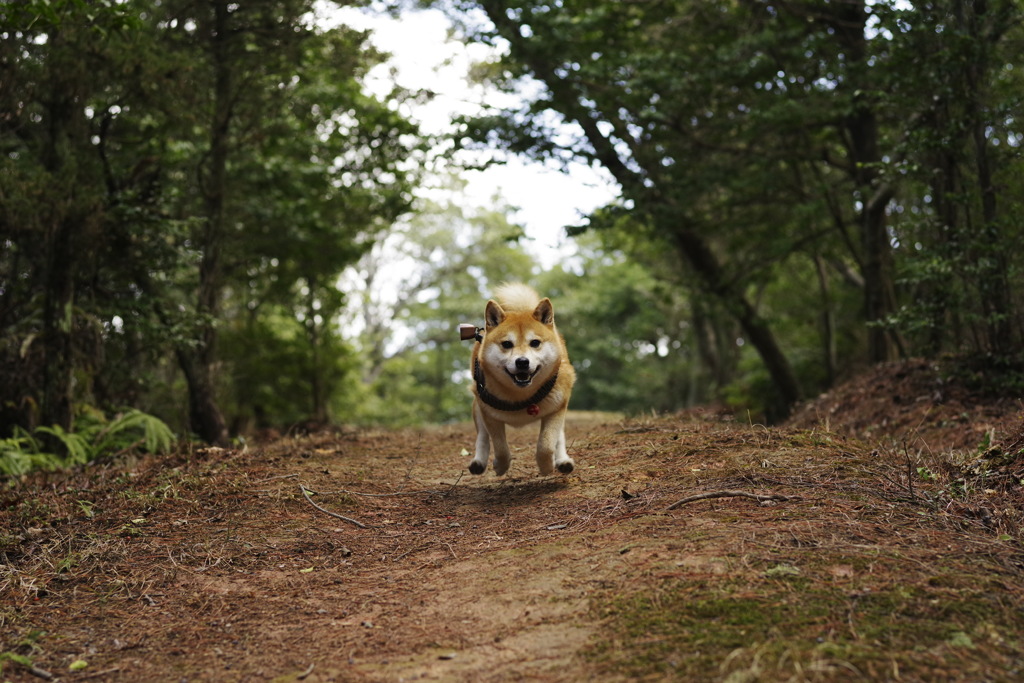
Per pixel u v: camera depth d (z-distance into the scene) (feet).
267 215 44.37
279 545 15.06
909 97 30.86
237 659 10.82
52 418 29.22
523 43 41.57
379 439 27.25
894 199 42.63
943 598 9.76
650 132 45.47
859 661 8.43
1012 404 24.66
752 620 9.53
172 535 15.65
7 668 10.79
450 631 10.78
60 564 14.34
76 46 28.84
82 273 31.89
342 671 10.03
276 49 37.24
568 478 18.07
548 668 9.30
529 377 16.37
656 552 11.90
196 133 41.63
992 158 26.78
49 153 30.35
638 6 45.65
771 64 41.55
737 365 78.07
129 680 10.49
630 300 115.14
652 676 8.71
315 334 59.11
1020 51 28.37
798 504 13.35
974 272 25.77
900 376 30.89
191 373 37.99
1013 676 8.18
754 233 51.29
